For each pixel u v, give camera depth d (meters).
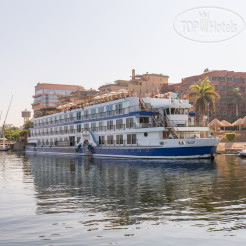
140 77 97.88
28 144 79.06
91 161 39.09
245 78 91.31
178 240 8.58
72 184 19.30
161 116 40.28
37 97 130.38
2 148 100.38
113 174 24.03
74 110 56.59
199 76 90.12
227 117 86.94
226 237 8.73
